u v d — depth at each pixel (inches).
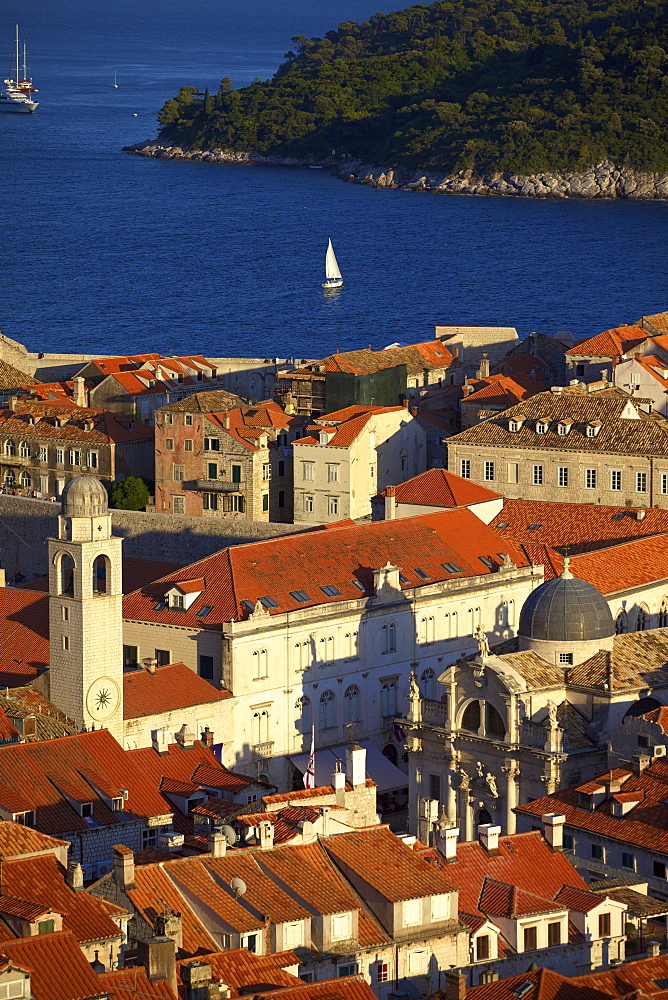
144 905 7352.4
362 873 7628.0
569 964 7751.0
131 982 6633.9
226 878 7495.1
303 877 7588.6
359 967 7411.4
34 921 6904.5
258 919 7322.8
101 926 7165.4
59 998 6437.0
